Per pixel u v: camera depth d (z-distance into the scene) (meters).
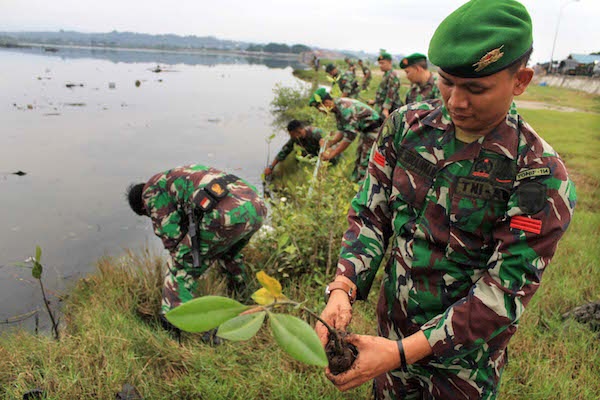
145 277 3.42
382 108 7.77
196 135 9.97
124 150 8.37
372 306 3.09
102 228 5.00
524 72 1.10
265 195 6.05
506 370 2.43
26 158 7.56
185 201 2.90
